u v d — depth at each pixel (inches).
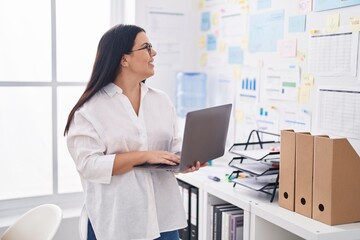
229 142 109.7
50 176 108.2
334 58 78.6
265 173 73.0
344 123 76.9
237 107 107.1
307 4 84.5
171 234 68.4
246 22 102.8
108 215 62.5
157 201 65.8
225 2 110.3
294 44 88.1
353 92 74.9
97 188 63.7
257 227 71.3
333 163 61.0
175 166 62.5
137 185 62.6
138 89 67.1
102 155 62.3
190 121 58.6
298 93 87.6
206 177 90.9
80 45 110.0
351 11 74.8
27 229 73.7
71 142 63.9
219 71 114.1
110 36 63.6
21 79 103.7
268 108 96.3
